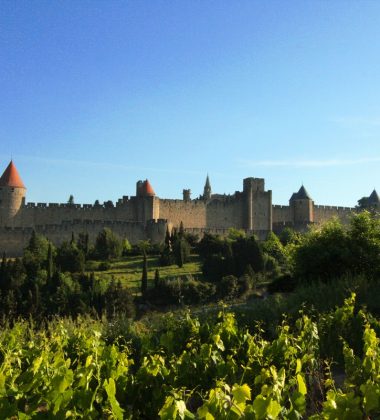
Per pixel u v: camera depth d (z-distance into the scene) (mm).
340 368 13625
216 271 76812
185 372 10672
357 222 32125
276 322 16766
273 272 76500
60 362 10102
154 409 9781
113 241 92312
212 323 15320
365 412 7645
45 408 9758
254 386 10484
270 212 118688
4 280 62938
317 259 31203
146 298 62500
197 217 115125
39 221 101938
